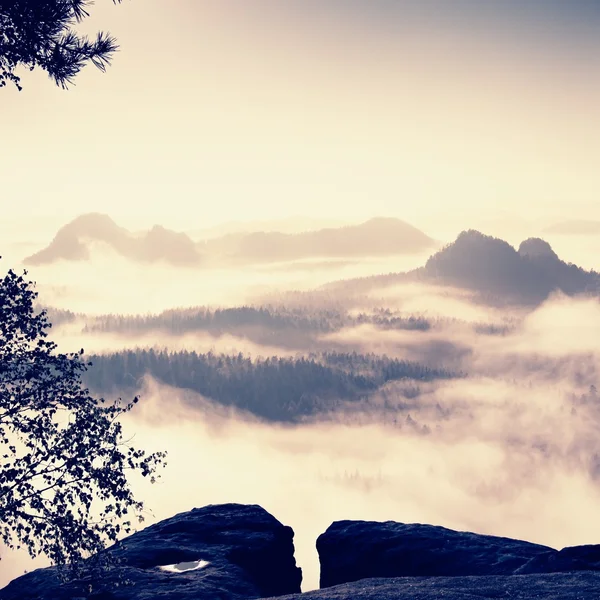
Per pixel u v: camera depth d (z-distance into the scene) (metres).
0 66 13.46
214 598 15.73
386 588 13.95
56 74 13.41
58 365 13.70
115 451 13.66
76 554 13.37
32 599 16.31
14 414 13.49
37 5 12.65
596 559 16.05
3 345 13.34
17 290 13.40
